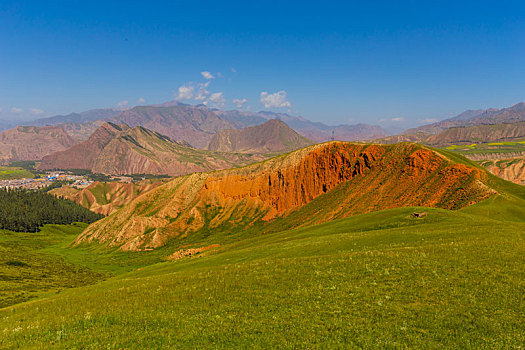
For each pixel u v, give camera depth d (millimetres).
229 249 84250
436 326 17422
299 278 27312
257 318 19984
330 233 67938
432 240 41000
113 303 25828
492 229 42938
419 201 98625
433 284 22609
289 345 16484
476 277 23000
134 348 17156
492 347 15383
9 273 96812
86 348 17359
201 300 24203
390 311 19422
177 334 18516
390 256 30828
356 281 24922
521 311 18078
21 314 27000
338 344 16375
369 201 115625
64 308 26656
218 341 17422
